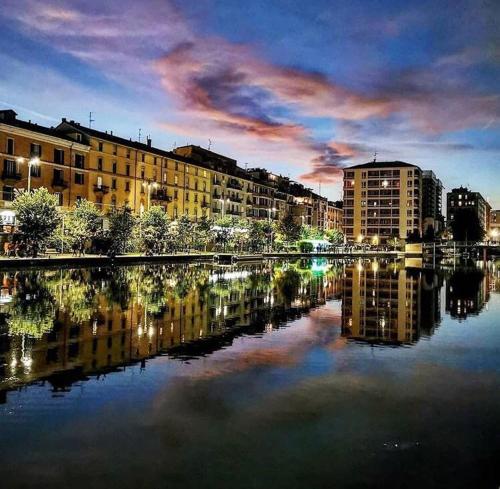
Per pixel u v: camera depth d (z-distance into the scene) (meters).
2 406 9.05
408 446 7.68
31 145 61.06
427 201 170.88
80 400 9.41
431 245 116.31
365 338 16.12
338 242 144.12
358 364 12.57
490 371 12.05
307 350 14.11
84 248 57.47
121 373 11.29
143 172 83.06
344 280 40.78
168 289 28.66
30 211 46.62
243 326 17.86
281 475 6.75
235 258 70.81
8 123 57.34
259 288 31.78
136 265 50.81
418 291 32.81
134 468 6.85
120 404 9.24
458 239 142.75
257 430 8.17
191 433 8.01
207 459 7.14
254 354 13.47
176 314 19.84
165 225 66.25
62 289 26.75
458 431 8.27
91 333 15.59
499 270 62.34
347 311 22.66
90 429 8.06
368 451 7.48
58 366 11.73
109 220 61.09
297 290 31.41
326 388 10.47
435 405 9.52
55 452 7.25
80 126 72.12
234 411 9.01
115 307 20.98
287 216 121.44
